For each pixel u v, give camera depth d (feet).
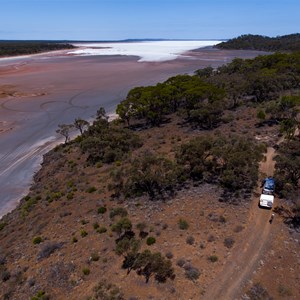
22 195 160.76
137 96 241.35
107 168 159.12
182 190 123.24
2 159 201.26
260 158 128.47
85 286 84.38
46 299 82.64
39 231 116.06
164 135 196.44
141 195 123.95
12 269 98.17
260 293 75.72
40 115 286.25
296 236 93.20
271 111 190.70
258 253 87.56
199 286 78.18
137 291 78.64
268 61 352.08
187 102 232.32
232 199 113.19
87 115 283.59
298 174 118.52
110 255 93.71
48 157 196.44
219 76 339.57
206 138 146.41
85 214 119.34
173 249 91.56
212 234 96.02
